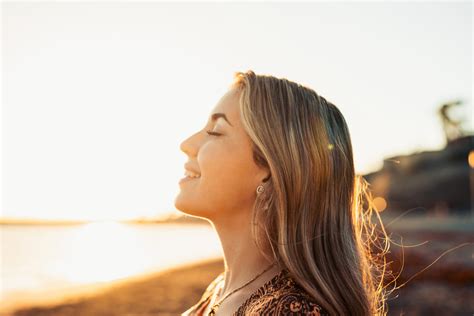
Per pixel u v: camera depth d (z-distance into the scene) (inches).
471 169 3543.3
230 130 62.2
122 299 873.5
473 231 1969.7
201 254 2324.1
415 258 927.7
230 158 61.0
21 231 5452.8
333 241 58.4
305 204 57.2
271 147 58.4
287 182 57.3
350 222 63.1
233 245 61.9
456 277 671.1
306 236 56.0
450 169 3757.4
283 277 54.4
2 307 818.8
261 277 57.4
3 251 2522.1
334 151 61.7
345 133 65.6
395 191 3553.2
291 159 57.9
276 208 57.7
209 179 61.3
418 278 693.9
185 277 1188.5
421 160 3981.3
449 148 4057.6
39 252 2511.1
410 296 572.7
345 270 57.4
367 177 3801.7
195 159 64.8
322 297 51.7
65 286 1162.6
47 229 6240.2
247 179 60.6
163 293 932.0
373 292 65.4
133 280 1178.0
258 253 59.7
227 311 56.4
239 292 58.0
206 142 63.5
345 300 55.0
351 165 65.7
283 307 48.6
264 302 50.2
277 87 61.4
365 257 67.2
